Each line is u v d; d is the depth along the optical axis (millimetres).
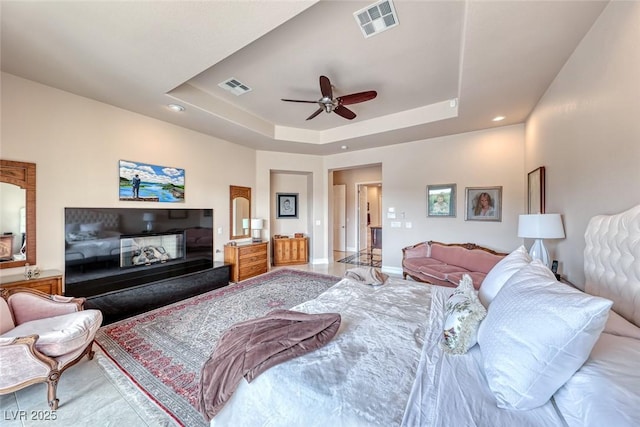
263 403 1073
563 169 2254
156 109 3227
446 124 3781
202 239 4219
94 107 2980
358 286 2258
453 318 1246
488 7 1597
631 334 1024
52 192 2689
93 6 1589
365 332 1415
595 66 1716
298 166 5691
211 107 3344
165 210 3693
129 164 3291
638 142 1314
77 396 1652
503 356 909
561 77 2273
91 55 2123
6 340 1468
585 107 1854
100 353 2127
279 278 4516
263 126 4250
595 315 753
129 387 1731
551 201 2562
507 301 1049
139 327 2582
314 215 5910
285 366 1128
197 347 2221
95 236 3004
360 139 4562
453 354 1167
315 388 996
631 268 1248
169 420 1461
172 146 3766
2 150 2395
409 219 4777
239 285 4090
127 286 2945
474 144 4137
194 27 1793
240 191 4906
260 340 1258
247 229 5051
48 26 1771
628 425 610
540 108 2891
